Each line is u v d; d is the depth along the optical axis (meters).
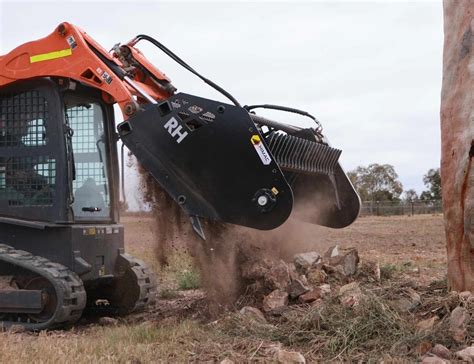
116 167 8.90
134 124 7.82
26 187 8.34
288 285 7.95
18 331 7.91
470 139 7.24
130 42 8.70
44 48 8.35
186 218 8.33
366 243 21.66
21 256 8.05
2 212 8.39
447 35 7.79
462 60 7.48
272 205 7.28
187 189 7.64
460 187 7.39
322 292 7.67
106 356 6.21
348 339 6.39
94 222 8.62
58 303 7.81
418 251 18.30
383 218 45.03
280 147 7.75
